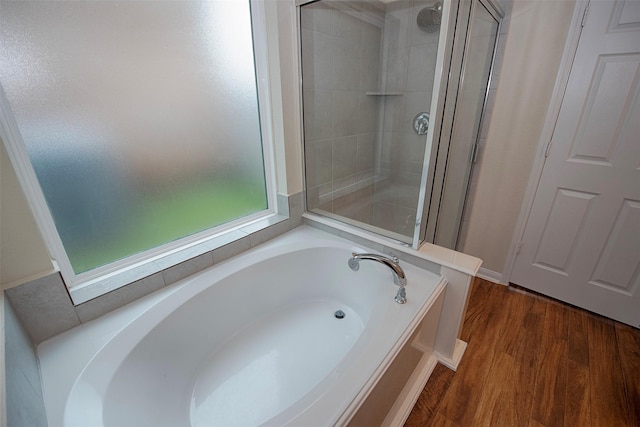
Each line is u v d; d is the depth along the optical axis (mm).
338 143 1981
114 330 1087
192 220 1529
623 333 1678
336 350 1436
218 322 1416
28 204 922
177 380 1200
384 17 1857
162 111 1292
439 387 1373
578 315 1827
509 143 1903
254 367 1347
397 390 1139
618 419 1229
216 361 1372
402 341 1015
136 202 1295
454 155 1688
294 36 1591
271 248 1663
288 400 1199
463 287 1317
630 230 1610
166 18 1229
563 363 1492
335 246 1675
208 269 1469
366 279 1562
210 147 1510
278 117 1688
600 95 1538
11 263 921
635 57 1412
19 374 730
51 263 1006
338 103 1897
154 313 1165
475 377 1421
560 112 1675
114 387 909
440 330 1455
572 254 1834
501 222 2074
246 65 1562
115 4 1085
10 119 926
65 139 1055
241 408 1170
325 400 806
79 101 1062
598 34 1478
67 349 1000
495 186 2033
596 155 1619
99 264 1244
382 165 1976
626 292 1698
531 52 1692
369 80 1991
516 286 2121
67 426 744
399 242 1543
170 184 1394
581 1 1479
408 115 1786
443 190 1653
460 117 1608
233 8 1438
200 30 1347
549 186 1814
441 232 1832
